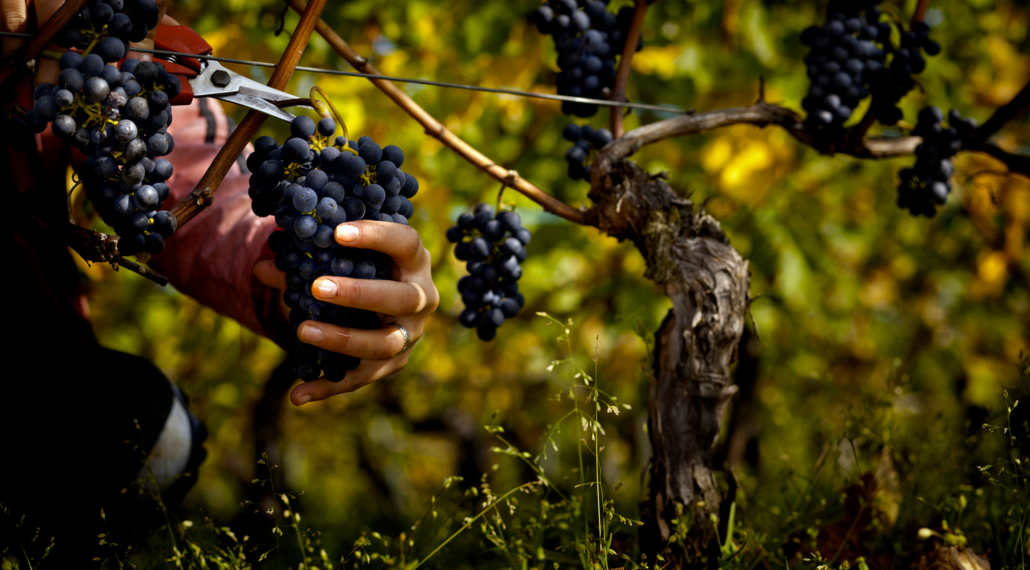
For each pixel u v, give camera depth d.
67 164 1.08
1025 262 3.10
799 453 2.02
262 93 0.82
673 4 2.29
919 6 1.22
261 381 3.12
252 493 2.22
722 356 1.04
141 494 1.10
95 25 0.71
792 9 2.41
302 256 0.80
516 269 1.06
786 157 2.32
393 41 2.34
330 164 0.76
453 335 3.06
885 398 1.37
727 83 2.30
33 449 1.03
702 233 1.09
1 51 0.78
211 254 1.13
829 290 2.86
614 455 3.63
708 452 1.04
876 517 1.20
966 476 1.38
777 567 1.11
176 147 1.21
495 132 2.53
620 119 1.18
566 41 1.16
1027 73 2.74
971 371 3.18
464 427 4.02
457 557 1.24
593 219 1.12
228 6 2.23
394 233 0.79
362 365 0.90
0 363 1.06
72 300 1.16
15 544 1.04
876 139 1.28
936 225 3.12
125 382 1.12
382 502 3.38
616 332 2.72
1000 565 1.07
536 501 1.24
